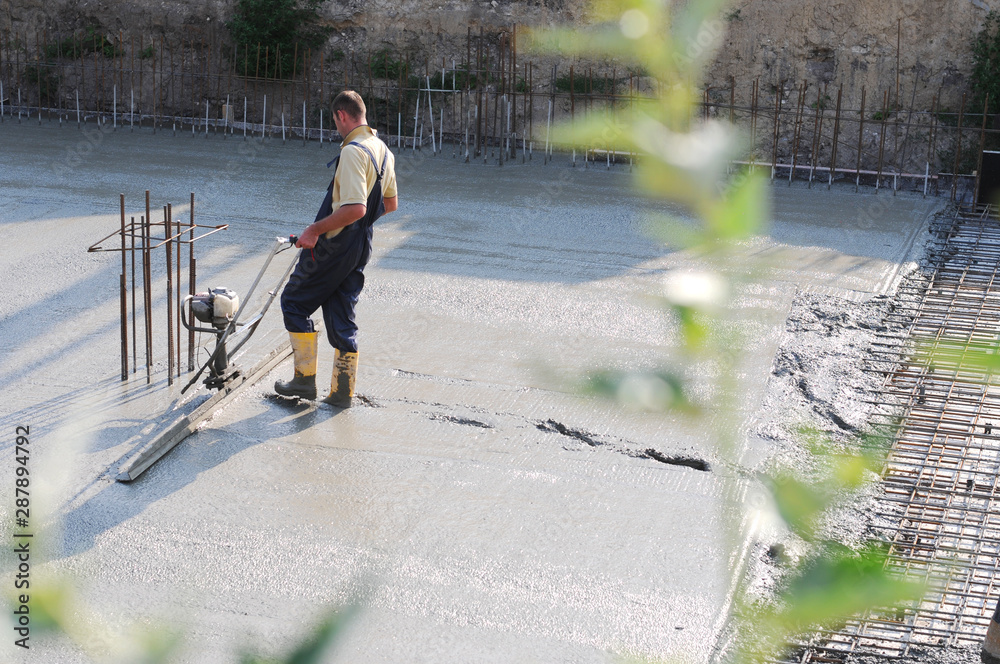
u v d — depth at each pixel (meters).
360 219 5.96
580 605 4.45
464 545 4.90
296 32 15.02
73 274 8.60
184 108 15.70
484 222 10.66
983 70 12.65
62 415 6.07
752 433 6.04
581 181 12.48
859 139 12.55
